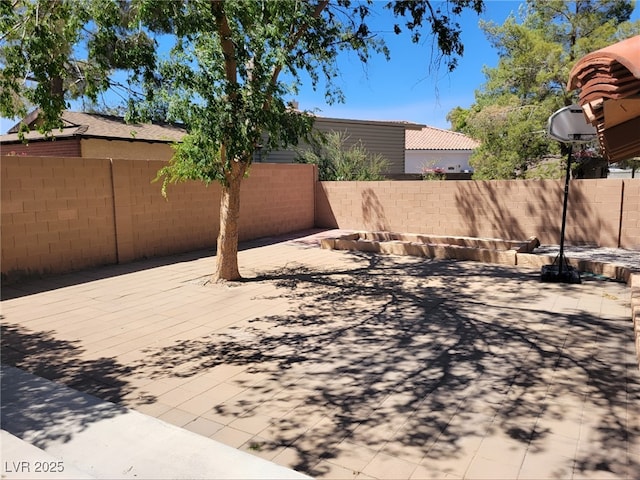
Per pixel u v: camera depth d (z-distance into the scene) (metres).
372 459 3.24
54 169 8.75
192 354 5.16
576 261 9.18
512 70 16.53
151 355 5.14
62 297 7.48
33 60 5.78
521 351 5.11
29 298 7.42
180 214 11.41
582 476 3.02
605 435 3.48
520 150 16.86
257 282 8.44
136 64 6.20
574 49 15.55
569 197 11.91
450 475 3.05
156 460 3.20
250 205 13.75
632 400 4.01
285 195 15.05
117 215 9.95
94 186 9.46
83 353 5.21
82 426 3.64
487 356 4.99
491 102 19.17
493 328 5.86
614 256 10.28
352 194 15.65
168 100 6.55
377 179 18.11
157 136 16.56
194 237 11.83
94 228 9.54
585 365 4.73
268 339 5.59
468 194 13.38
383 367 4.75
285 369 4.74
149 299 7.37
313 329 5.92
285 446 3.41
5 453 3.28
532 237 12.23
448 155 33.59
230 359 5.01
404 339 5.52
